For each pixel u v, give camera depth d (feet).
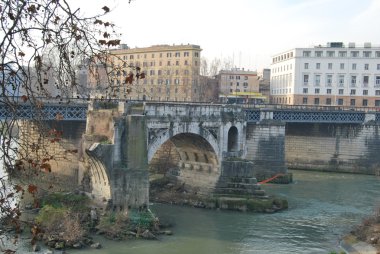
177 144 230.48
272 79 586.45
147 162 182.29
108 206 174.19
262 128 282.56
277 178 278.46
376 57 477.36
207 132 214.48
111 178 175.32
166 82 519.60
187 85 525.34
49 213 154.81
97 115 185.68
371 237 160.15
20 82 44.86
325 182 286.25
